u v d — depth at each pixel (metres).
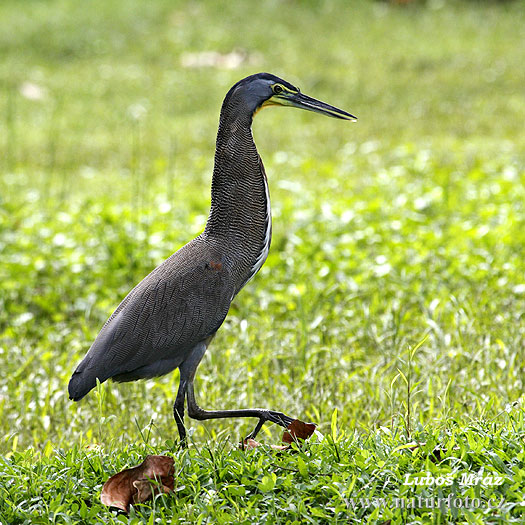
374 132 23.02
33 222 15.29
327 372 9.38
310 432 7.10
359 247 13.76
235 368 9.45
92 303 12.21
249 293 12.40
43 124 24.98
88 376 7.05
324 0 37.47
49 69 31.06
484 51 30.83
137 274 13.13
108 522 5.91
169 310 7.24
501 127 22.62
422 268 12.40
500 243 13.15
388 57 30.83
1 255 13.84
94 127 24.70
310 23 35.34
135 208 15.01
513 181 16.34
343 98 26.59
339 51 31.81
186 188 18.02
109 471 6.54
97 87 28.94
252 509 5.83
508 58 29.80
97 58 32.31
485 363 9.13
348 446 6.63
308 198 16.08
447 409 7.80
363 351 10.06
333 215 14.85
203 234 7.84
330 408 8.62
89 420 8.85
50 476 6.47
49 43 33.44
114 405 9.04
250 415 7.35
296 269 12.88
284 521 5.80
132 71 30.66
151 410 8.81
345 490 5.85
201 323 7.35
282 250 14.08
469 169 18.41
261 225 7.80
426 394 8.55
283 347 10.05
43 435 8.68
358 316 11.18
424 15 36.03
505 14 35.47
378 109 25.39
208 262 7.48
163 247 13.56
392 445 6.68
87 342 10.77
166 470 6.28
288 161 20.33
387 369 9.40
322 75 28.86
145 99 27.50
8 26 35.22
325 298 11.65
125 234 13.81
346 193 17.06
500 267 12.02
